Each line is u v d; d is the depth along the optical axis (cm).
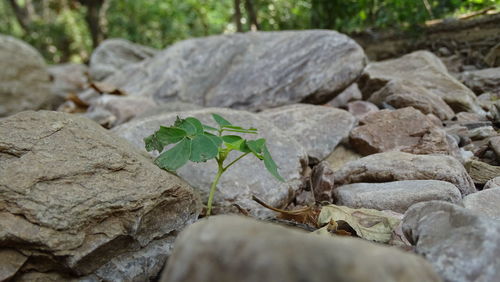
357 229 166
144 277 150
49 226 132
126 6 1032
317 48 354
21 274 134
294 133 271
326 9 517
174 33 993
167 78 407
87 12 1059
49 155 150
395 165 206
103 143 164
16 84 617
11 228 129
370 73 374
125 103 370
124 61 666
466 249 107
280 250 75
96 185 146
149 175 160
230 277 76
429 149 236
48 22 1222
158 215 159
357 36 495
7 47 627
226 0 868
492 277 100
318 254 74
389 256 78
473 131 264
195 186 207
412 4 455
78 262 134
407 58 393
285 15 646
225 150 172
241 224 83
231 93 362
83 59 1198
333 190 214
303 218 190
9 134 155
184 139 167
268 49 378
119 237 143
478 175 219
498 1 424
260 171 218
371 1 490
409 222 131
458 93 324
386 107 320
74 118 179
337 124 276
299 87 346
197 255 79
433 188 182
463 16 445
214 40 419
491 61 405
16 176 139
